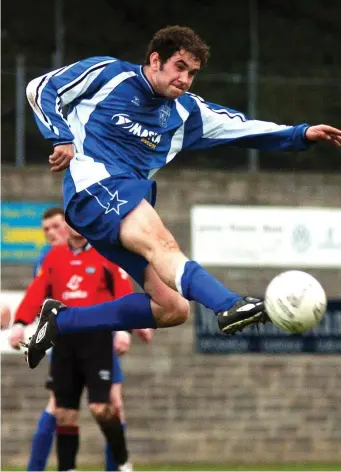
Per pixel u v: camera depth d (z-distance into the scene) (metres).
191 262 17.44
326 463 43.94
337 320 44.62
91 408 27.53
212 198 45.41
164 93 18.91
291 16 54.19
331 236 45.03
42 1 52.94
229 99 45.69
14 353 42.78
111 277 28.45
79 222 18.69
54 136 18.19
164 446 43.47
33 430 42.72
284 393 44.22
